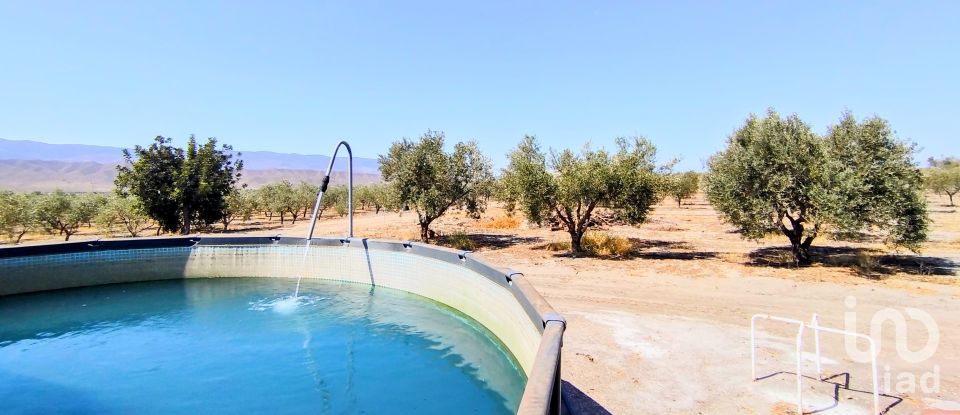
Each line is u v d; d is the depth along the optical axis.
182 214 21.67
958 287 10.72
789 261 13.88
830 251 16.09
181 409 5.54
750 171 13.36
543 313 4.96
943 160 65.81
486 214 32.72
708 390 5.70
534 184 15.97
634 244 18.47
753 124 14.75
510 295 7.14
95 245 11.92
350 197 13.00
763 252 16.12
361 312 9.55
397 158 19.38
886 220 11.87
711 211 35.31
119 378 6.43
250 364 6.96
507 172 17.62
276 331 8.44
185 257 12.80
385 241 11.60
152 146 21.22
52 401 5.73
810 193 12.52
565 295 10.55
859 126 12.30
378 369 6.77
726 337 7.64
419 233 22.62
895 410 5.14
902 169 11.84
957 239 18.11
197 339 8.02
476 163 19.39
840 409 5.20
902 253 15.29
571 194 15.59
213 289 11.55
